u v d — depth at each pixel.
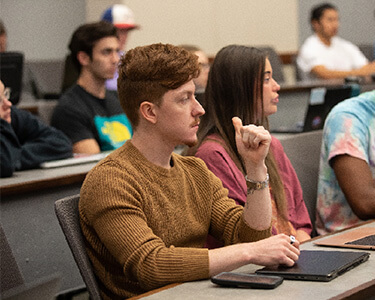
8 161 2.69
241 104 2.16
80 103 3.59
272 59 6.33
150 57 1.65
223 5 7.74
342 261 1.53
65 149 3.06
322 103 3.81
